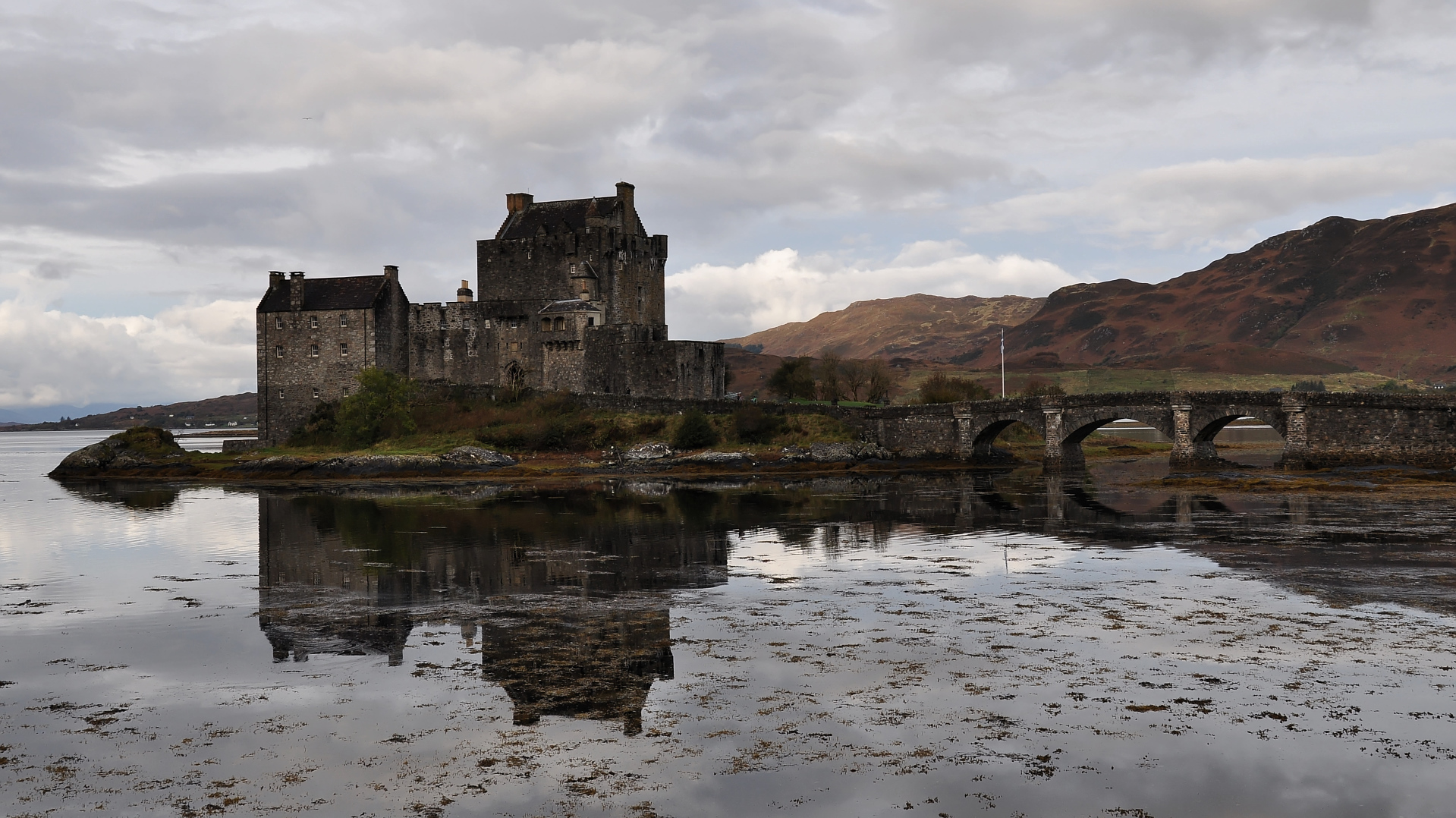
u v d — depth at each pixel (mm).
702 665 30047
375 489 97938
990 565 46938
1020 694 26797
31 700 27641
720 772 22125
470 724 25250
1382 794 20656
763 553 51781
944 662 29875
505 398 125188
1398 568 43875
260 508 80000
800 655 30922
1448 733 23656
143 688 28609
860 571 45719
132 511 79000
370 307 126625
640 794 21094
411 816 20234
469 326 132250
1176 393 100125
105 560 52562
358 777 22094
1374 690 26656
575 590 42219
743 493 87500
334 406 126438
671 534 59719
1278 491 77938
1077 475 103812
